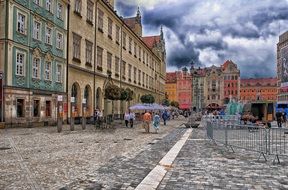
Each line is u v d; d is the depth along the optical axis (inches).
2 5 1013.2
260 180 323.3
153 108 1664.6
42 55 1214.3
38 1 1191.6
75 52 1486.2
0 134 826.2
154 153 509.7
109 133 953.5
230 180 322.0
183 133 1002.1
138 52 2716.5
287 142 469.1
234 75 5344.5
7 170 363.9
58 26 1336.1
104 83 1831.9
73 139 745.0
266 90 5959.6
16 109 1058.1
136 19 2920.8
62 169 371.2
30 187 286.2
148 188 283.3
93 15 1686.8
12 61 1040.8
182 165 405.7
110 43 1957.4
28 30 1127.0
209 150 557.3
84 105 1544.0
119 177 325.1
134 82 2556.6
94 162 421.1
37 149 552.7
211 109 5019.7
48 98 1253.7
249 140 508.4
